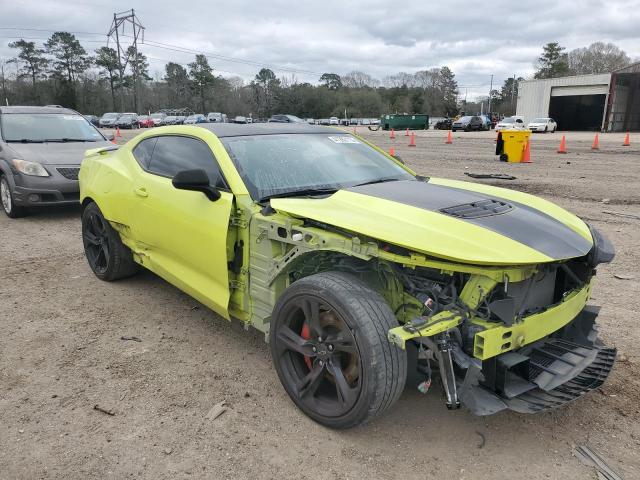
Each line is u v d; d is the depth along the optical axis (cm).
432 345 262
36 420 309
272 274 327
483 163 1697
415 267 295
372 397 267
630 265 591
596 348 331
